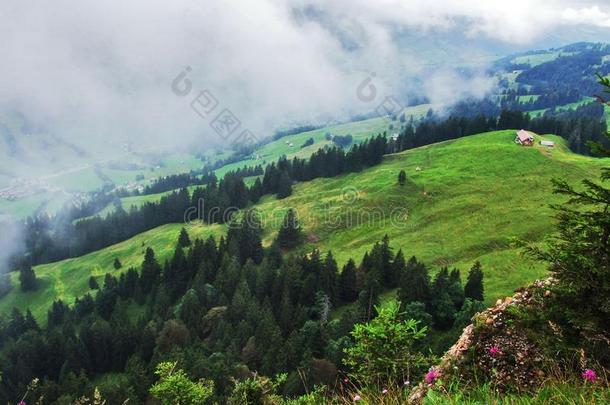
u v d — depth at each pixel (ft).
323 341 214.07
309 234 424.87
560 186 27.12
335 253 388.57
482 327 28.78
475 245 333.62
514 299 30.04
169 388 50.55
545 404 19.13
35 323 402.52
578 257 23.84
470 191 414.00
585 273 24.02
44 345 318.65
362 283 299.38
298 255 377.91
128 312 398.83
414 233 377.91
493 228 348.59
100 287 481.46
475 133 616.39
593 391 18.67
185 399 50.08
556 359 23.44
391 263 303.27
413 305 221.46
